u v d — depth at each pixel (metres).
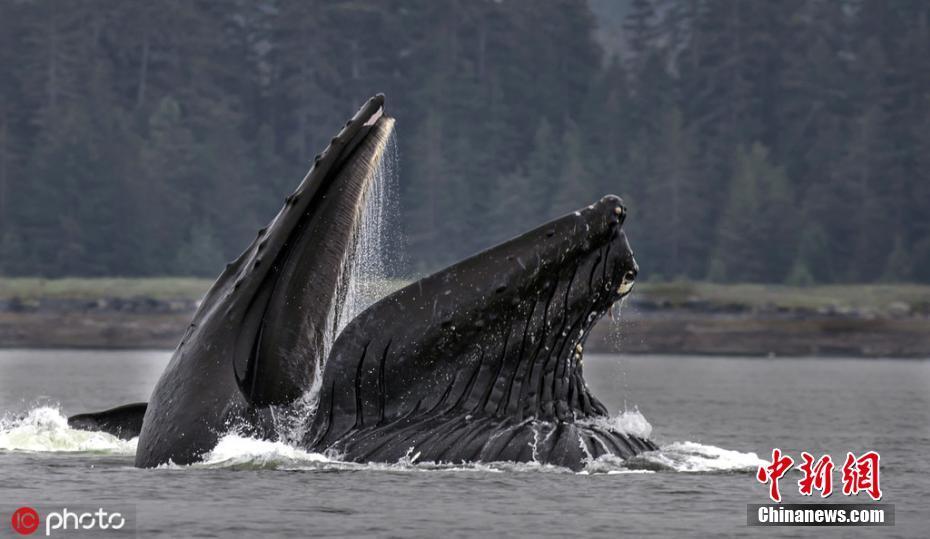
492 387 63.31
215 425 63.91
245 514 57.28
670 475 65.50
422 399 63.50
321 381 64.62
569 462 63.25
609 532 55.34
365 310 63.88
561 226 62.84
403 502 58.72
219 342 64.50
